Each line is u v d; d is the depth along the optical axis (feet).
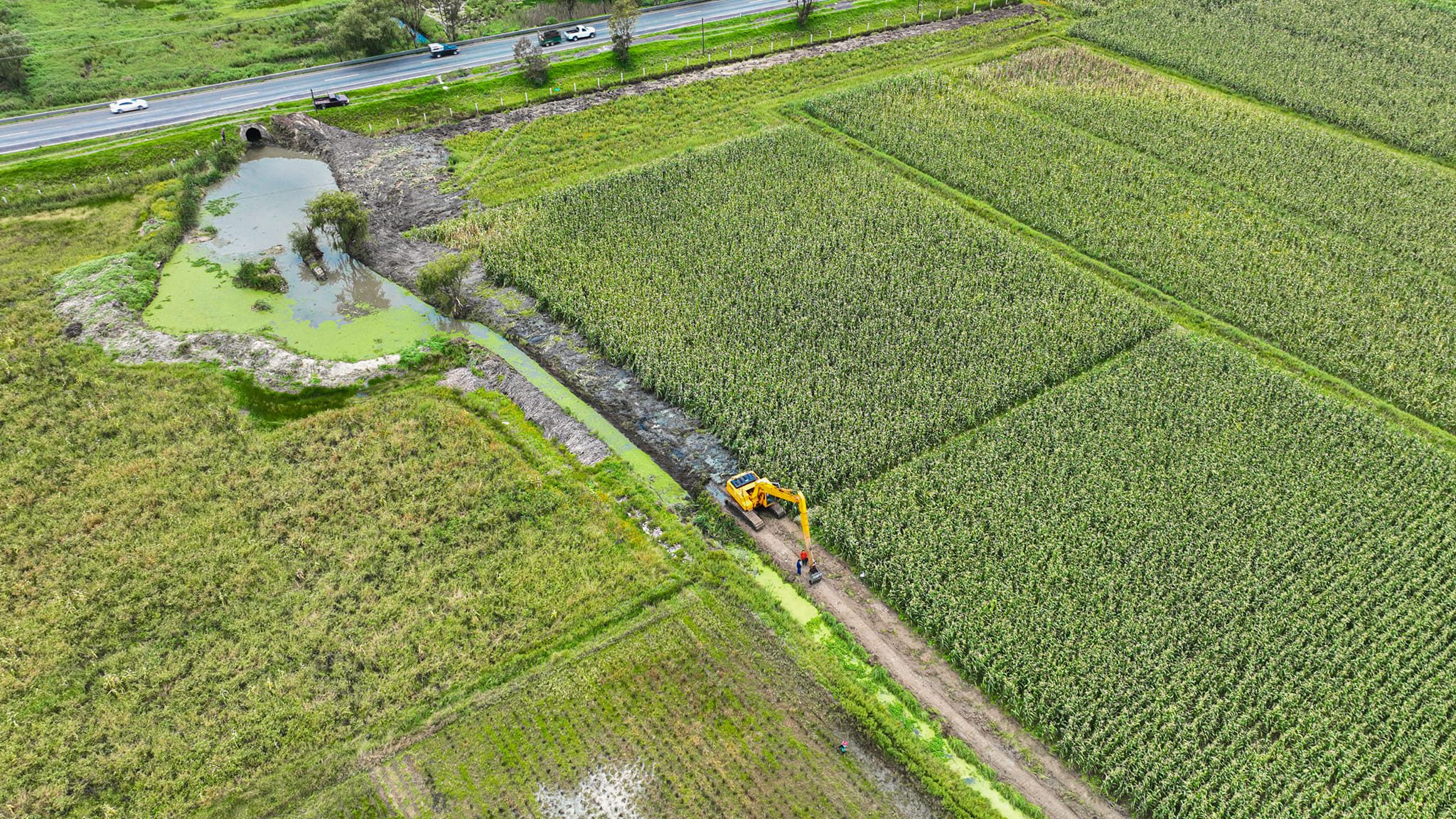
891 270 260.42
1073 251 273.75
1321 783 145.59
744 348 234.17
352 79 367.25
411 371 236.84
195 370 234.58
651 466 209.36
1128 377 224.94
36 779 151.43
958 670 166.81
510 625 174.40
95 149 320.50
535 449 212.64
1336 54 371.35
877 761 153.58
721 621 174.81
